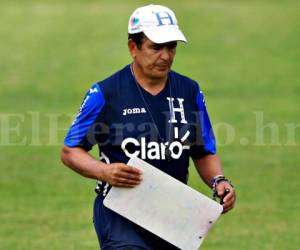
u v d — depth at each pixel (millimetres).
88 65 60594
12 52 63906
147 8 16375
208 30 69938
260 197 32375
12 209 30969
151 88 16766
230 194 16719
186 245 16297
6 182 34844
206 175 17328
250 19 73125
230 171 36312
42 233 27844
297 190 33406
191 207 16234
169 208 16234
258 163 37656
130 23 16484
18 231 28109
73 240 26984
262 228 28328
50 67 60031
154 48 16203
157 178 16141
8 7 77000
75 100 51094
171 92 16875
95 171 16203
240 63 61281
